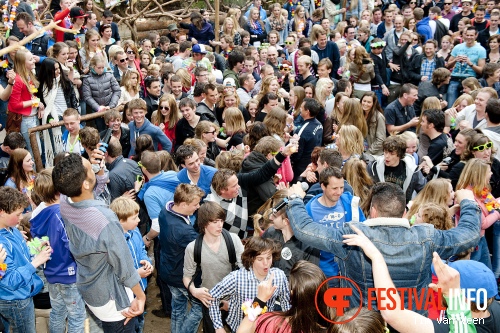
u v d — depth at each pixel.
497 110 6.34
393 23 12.54
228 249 4.23
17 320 4.00
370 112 7.24
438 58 10.19
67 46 7.42
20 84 6.52
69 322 4.19
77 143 6.38
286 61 10.36
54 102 7.04
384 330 2.70
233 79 8.67
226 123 6.82
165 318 5.38
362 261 3.06
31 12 8.94
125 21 13.02
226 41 11.20
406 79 10.24
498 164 5.71
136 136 6.68
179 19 14.09
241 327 3.16
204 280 4.26
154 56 11.03
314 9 14.32
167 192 5.21
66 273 4.11
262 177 5.01
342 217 4.20
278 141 5.44
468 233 3.12
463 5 13.51
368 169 5.54
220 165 5.59
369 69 9.42
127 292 3.78
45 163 6.61
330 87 7.99
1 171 5.37
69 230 3.39
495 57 10.26
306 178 5.47
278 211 3.95
